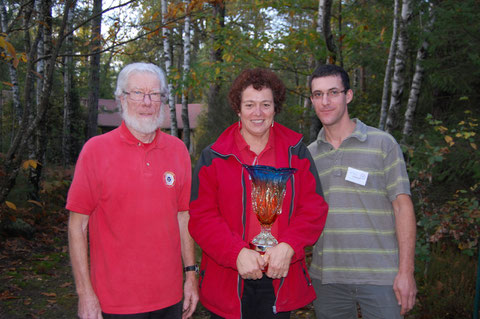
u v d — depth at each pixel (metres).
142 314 1.94
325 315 2.39
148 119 1.97
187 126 13.70
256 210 1.94
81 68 13.99
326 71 2.28
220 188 1.99
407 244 2.14
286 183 2.00
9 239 5.73
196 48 16.36
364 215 2.25
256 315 2.04
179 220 2.26
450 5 5.31
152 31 4.77
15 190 6.54
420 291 3.93
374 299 2.21
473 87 6.07
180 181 2.13
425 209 4.11
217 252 1.87
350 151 2.29
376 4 7.53
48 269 4.96
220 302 1.97
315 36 6.08
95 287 1.95
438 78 5.59
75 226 1.93
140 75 2.01
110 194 1.92
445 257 4.47
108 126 26.59
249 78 2.02
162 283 1.98
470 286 3.84
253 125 2.02
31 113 7.40
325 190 2.35
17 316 3.69
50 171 10.38
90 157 1.94
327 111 2.28
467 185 4.95
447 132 5.37
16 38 8.30
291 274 2.04
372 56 8.00
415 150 4.54
